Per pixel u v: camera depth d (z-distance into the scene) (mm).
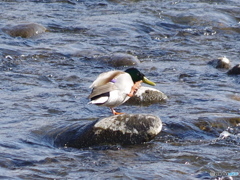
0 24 22281
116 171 9758
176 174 9703
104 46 20891
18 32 21453
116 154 10703
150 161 10375
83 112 13344
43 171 9742
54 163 10164
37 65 18141
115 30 22859
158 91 14461
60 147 11102
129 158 10516
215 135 11906
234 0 28906
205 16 25156
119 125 11273
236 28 24047
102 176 9547
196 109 13617
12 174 9539
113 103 11141
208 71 18109
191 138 11695
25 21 22797
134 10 26266
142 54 20125
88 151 10859
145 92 14281
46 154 10602
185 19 24906
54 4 26719
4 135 11414
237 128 12250
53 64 18375
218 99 14578
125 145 11141
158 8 26688
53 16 24484
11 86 15539
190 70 18203
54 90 15305
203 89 15898
